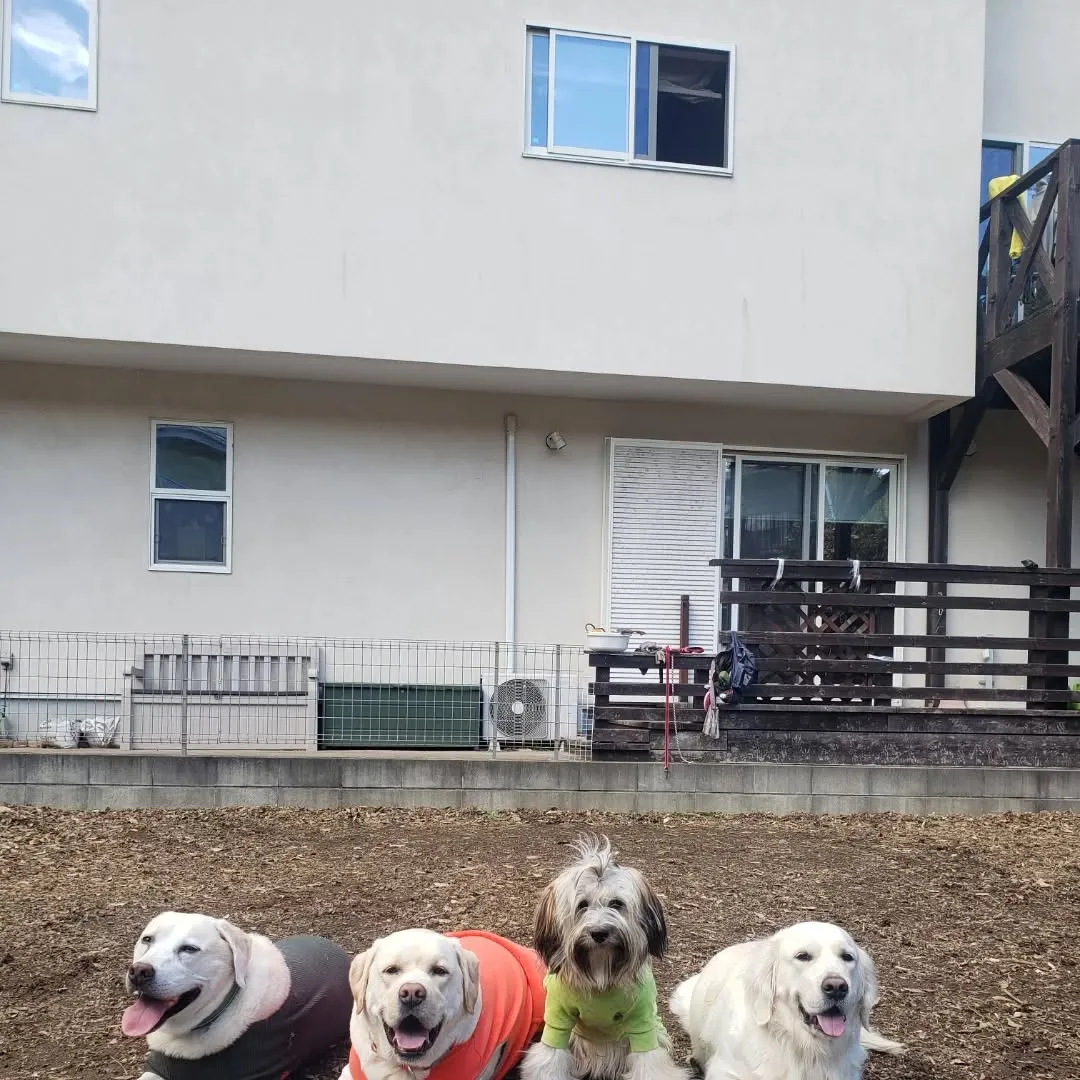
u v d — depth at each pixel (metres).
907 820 7.05
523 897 5.10
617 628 9.09
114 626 8.30
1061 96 10.05
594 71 8.34
